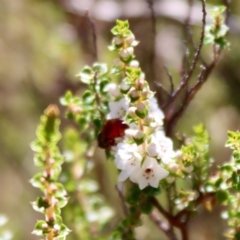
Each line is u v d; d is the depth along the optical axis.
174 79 0.57
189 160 0.31
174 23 0.63
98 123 0.33
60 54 0.62
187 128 0.58
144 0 0.57
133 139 0.29
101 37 0.60
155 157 0.30
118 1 0.62
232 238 0.33
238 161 0.31
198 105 0.64
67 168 0.41
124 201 0.36
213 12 0.34
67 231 0.30
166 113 0.35
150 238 0.53
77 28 0.61
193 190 0.34
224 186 0.32
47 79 0.64
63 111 0.58
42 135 0.29
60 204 0.30
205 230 0.54
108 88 0.33
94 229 0.40
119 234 0.34
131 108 0.29
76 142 0.40
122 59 0.31
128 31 0.31
